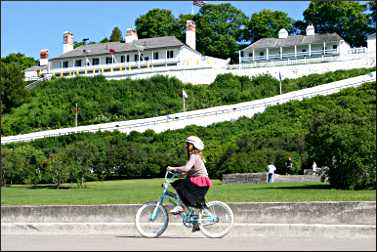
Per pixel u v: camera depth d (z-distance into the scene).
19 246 11.09
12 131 67.50
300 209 13.07
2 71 73.88
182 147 50.94
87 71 90.62
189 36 98.06
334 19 106.31
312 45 91.62
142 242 11.37
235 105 62.94
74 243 11.40
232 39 107.88
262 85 73.88
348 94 61.06
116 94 75.06
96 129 61.09
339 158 24.39
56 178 36.28
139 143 55.31
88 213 14.20
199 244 10.91
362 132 24.14
